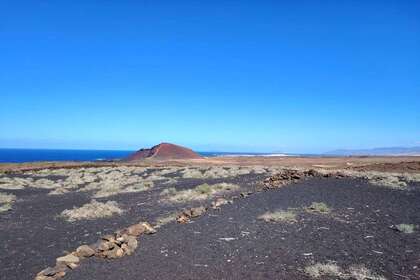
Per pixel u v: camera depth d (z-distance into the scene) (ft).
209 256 33.94
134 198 78.18
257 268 30.45
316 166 179.01
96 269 32.12
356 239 37.73
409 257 32.32
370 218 47.01
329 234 39.65
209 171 133.69
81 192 96.48
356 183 79.46
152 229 44.01
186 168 163.43
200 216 51.31
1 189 106.01
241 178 106.83
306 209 52.26
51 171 169.17
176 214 54.34
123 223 53.21
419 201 59.11
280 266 30.71
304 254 33.40
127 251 36.01
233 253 34.42
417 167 130.21
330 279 27.81
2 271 34.53
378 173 105.29
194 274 29.76
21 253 40.42
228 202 60.59
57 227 53.26
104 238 40.06
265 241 37.68
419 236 38.83
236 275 29.17
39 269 34.63
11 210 69.92
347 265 30.53
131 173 149.59
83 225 53.57
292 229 41.88
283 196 63.72
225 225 44.96
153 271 30.89
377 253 33.45
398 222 45.01
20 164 206.59
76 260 34.17
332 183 79.56
